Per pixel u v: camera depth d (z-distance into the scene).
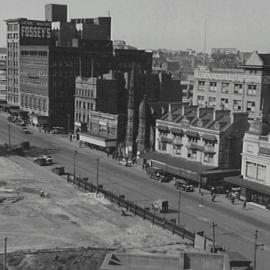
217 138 120.06
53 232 87.50
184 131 129.25
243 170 111.25
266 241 84.81
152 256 57.91
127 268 55.84
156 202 101.06
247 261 70.50
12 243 81.50
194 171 118.75
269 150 104.25
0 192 113.31
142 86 176.12
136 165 144.75
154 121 146.12
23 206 103.06
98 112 169.00
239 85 153.00
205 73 163.88
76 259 75.62
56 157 155.75
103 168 140.88
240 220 96.19
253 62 148.38
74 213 99.00
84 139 171.25
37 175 132.12
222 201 109.19
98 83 174.38
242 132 122.81
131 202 105.12
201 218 96.81
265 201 105.31
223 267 56.25
